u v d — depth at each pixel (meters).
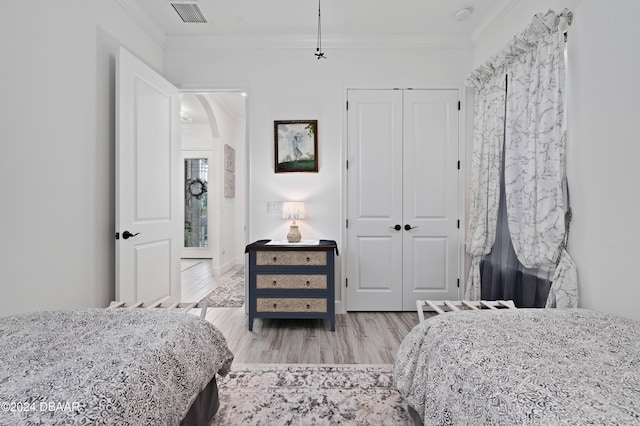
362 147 3.21
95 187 2.27
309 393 1.77
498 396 0.88
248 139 3.21
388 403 1.68
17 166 1.67
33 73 1.76
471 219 2.99
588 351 1.10
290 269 2.71
